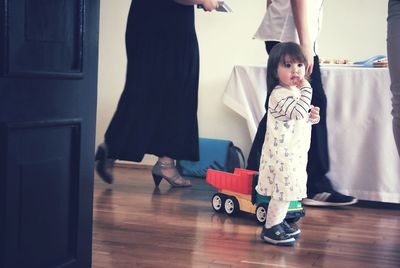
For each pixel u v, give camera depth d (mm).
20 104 1410
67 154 1603
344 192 3484
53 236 1575
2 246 1401
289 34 3129
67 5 1535
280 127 2453
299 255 2283
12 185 1409
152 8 3639
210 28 4680
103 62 4848
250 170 3275
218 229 2682
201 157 4465
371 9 4410
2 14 1333
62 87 1541
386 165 3420
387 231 2791
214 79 4691
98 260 2090
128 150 3666
